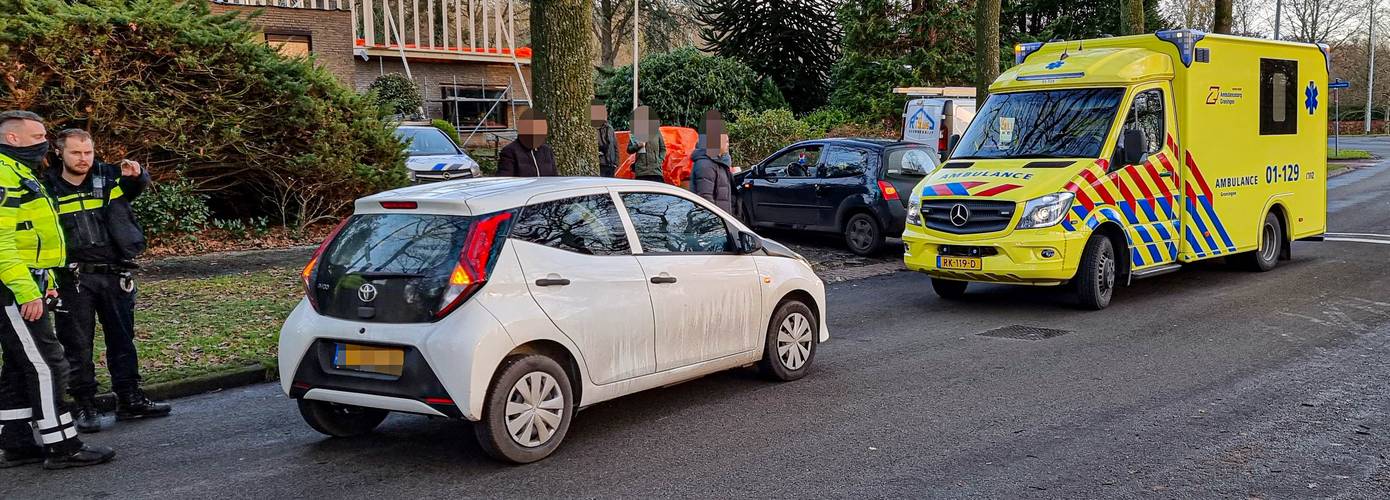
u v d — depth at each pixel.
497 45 28.47
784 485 4.95
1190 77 10.62
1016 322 9.37
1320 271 12.16
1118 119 10.09
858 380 7.09
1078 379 7.08
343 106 13.95
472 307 5.01
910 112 22.28
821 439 5.70
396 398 5.06
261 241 13.20
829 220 14.10
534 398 5.30
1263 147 11.88
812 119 31.27
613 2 40.41
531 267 5.27
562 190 5.62
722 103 27.98
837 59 34.00
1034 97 10.76
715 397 6.64
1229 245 11.43
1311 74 12.73
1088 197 9.70
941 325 9.25
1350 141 50.22
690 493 4.85
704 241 6.43
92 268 5.86
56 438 5.18
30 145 5.20
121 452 5.55
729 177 9.50
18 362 5.13
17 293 4.97
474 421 5.05
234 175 13.47
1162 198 10.48
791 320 7.05
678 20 39.78
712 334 6.32
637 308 5.77
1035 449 5.48
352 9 25.00
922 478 5.03
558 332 5.34
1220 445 5.52
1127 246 10.09
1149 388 6.80
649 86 27.95
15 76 11.20
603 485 4.97
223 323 8.45
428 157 16.41
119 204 5.99
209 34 12.54
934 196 10.11
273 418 6.24
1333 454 5.36
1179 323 9.16
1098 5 36.69
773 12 32.94
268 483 5.04
